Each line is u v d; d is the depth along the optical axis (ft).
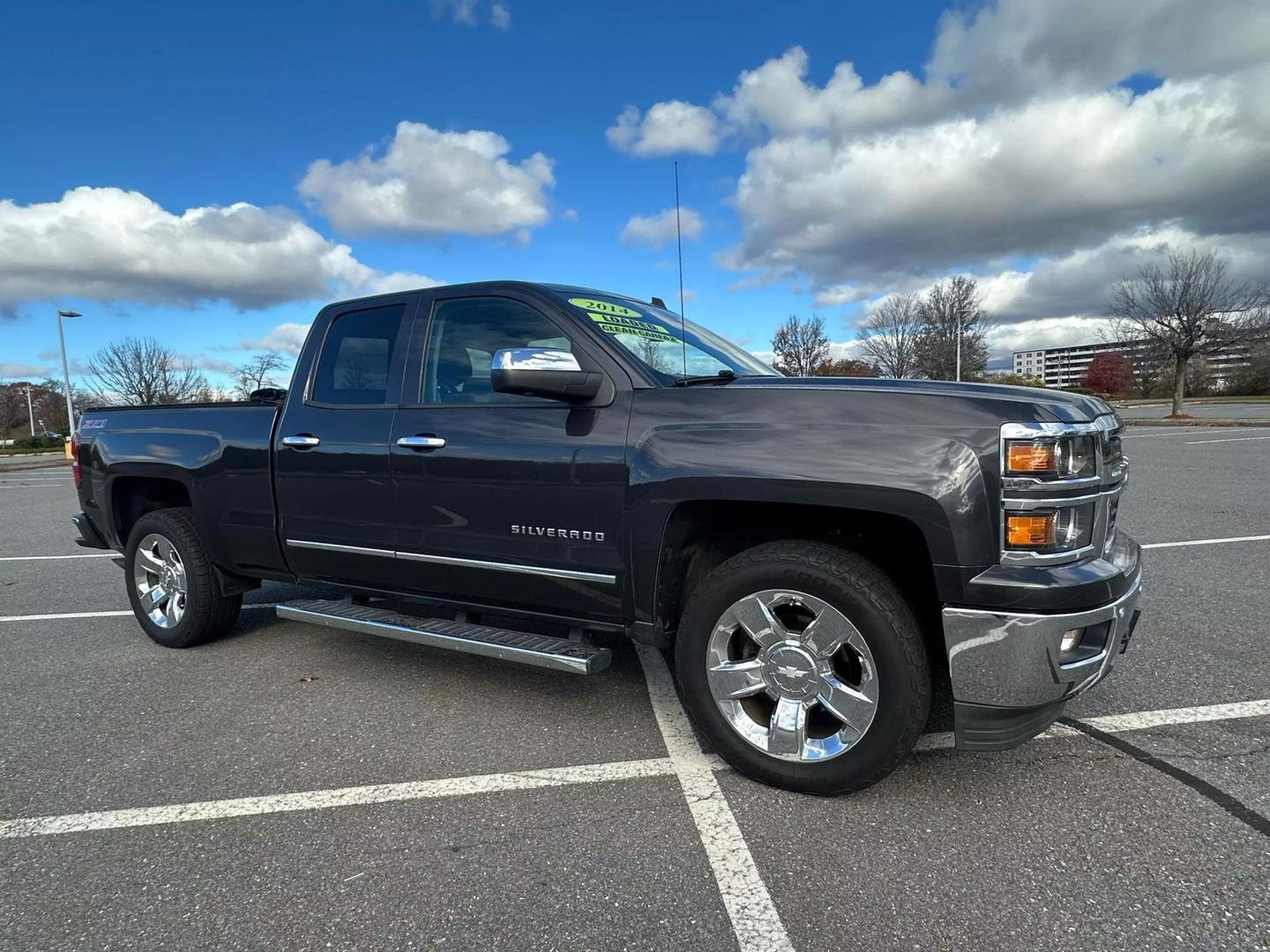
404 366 11.72
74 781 9.52
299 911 7.02
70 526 34.27
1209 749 9.64
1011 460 7.75
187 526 14.37
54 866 7.77
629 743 10.29
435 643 10.96
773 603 8.82
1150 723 10.39
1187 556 19.80
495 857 7.78
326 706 11.74
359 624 11.81
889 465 8.00
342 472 11.95
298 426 12.62
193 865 7.75
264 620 16.76
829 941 6.50
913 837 7.97
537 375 9.18
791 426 8.58
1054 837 7.90
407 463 11.23
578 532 9.84
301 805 8.86
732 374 10.25
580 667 9.71
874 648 8.21
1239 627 14.16
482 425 10.63
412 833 8.24
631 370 9.88
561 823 8.36
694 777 9.32
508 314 10.98
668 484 9.04
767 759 8.87
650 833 8.14
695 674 9.23
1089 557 8.11
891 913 6.81
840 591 8.30
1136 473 38.01
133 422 15.08
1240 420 80.18
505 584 10.62
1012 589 7.65
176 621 14.55
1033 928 6.57
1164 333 98.48
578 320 10.36
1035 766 9.34
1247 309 94.27
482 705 11.68
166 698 12.19
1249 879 7.14
